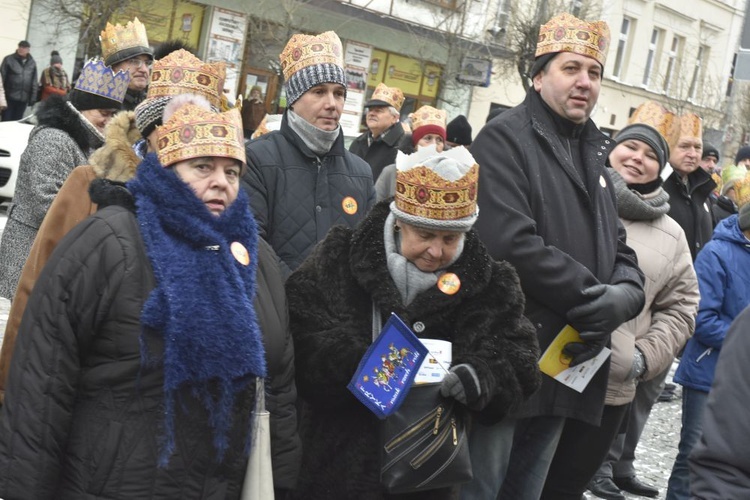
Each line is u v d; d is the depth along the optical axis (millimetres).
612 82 32844
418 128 8250
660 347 4965
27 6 19250
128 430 2885
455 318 3479
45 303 2928
